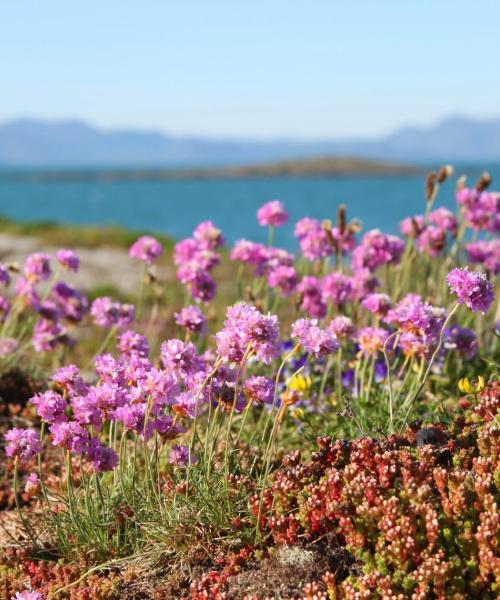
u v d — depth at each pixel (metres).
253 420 0.98
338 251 1.05
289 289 1.03
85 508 0.85
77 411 0.81
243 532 0.81
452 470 0.81
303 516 0.80
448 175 1.07
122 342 0.90
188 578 0.81
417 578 0.76
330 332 0.81
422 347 0.91
